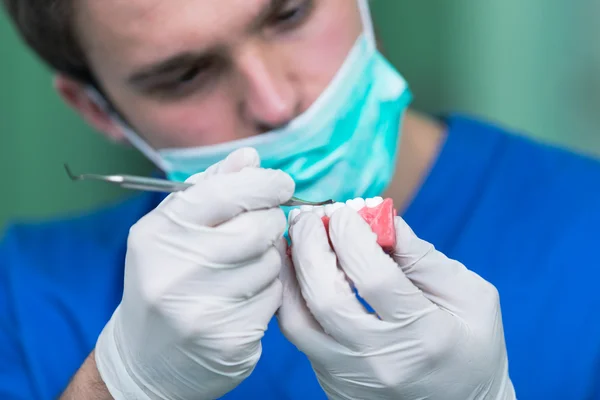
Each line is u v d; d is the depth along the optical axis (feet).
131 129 4.07
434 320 2.64
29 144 6.40
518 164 4.34
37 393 4.41
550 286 4.00
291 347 3.97
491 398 2.90
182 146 3.72
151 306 2.52
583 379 3.86
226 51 3.26
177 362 2.63
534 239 4.11
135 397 2.75
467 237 4.16
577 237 4.09
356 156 3.62
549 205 4.18
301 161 3.55
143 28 3.18
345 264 2.63
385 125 3.72
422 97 6.47
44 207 6.54
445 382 2.72
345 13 3.55
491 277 4.06
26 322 4.57
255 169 2.61
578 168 4.33
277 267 2.64
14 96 6.30
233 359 2.61
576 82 6.38
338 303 2.62
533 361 3.90
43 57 4.09
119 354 2.76
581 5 6.23
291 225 2.84
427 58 6.41
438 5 6.32
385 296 2.58
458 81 6.47
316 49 3.47
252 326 2.61
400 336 2.63
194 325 2.51
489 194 4.24
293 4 3.31
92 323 4.48
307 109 3.51
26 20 3.78
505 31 6.36
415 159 4.38
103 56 3.47
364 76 3.63
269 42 3.36
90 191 6.58
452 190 4.28
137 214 4.91
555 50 6.36
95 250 4.79
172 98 3.53
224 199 2.53
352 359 2.70
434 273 2.80
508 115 6.52
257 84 3.32
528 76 6.44
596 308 3.94
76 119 6.41
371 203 2.84
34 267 4.79
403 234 2.79
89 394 2.89
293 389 3.91
